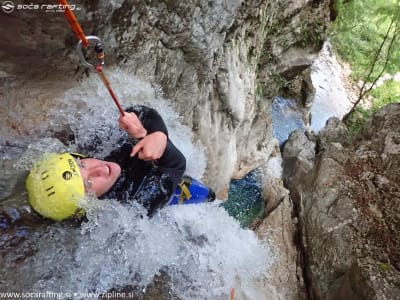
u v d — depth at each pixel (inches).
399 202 157.9
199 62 145.6
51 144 99.3
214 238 133.9
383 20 286.7
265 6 179.0
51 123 104.7
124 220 95.8
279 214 183.0
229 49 163.9
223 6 136.6
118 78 120.5
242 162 216.2
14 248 84.2
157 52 128.7
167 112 139.9
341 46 370.3
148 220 104.4
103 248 94.1
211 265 124.3
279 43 228.2
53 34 98.2
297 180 217.3
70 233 90.5
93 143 105.8
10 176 91.4
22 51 96.5
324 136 254.2
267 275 148.4
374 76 359.9
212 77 158.4
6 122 98.1
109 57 115.8
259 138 229.6
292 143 246.5
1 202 86.5
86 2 98.1
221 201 173.0
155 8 116.5
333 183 172.9
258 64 228.5
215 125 170.6
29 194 82.7
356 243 145.9
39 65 102.8
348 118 318.7
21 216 86.0
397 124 191.6
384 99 346.6
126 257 97.5
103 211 91.5
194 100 154.6
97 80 114.9
